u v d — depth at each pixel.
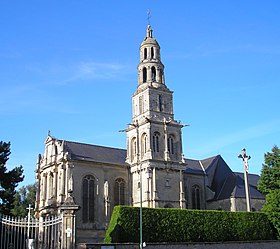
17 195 111.44
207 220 56.88
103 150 83.88
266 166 73.56
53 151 80.25
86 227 73.06
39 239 59.72
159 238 51.38
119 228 48.44
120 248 43.75
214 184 91.50
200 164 97.25
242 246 57.03
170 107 85.12
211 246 54.00
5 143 61.81
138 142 81.44
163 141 81.12
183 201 78.69
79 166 76.00
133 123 84.69
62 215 39.03
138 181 79.31
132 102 87.06
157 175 77.44
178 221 54.03
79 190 74.56
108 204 76.62
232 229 58.72
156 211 52.72
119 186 80.38
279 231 63.03
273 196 65.12
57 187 76.56
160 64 87.19
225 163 96.38
